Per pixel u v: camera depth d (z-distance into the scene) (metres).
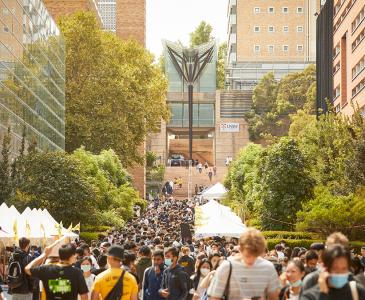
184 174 190.75
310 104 190.38
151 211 123.25
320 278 12.84
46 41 93.94
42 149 89.06
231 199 106.38
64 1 150.12
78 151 93.94
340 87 112.88
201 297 24.45
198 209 50.31
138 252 33.59
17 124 76.62
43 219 44.97
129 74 116.88
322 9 124.44
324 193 69.25
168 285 24.36
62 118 104.94
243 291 14.29
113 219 83.25
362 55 98.62
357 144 72.19
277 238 64.50
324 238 64.00
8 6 73.81
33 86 85.12
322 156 76.56
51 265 18.00
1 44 70.62
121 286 18.83
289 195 72.94
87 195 73.38
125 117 112.69
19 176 72.56
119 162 105.00
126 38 183.50
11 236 41.53
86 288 18.03
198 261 26.97
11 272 27.50
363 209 62.88
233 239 46.34
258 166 78.94
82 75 114.81
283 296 17.12
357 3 101.44
